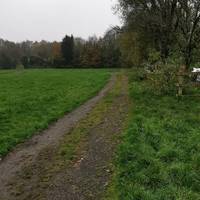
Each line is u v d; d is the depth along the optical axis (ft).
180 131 44.93
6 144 43.06
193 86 84.89
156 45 118.62
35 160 38.22
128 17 119.44
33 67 439.22
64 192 29.84
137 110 59.26
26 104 71.72
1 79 153.17
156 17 95.96
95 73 219.61
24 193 30.32
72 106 70.79
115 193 28.35
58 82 134.82
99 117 57.93
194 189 28.45
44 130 51.78
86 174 33.06
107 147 40.01
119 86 118.21
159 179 29.96
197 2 78.18
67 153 39.55
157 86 79.00
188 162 33.60
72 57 408.26
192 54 80.64
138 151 36.37
